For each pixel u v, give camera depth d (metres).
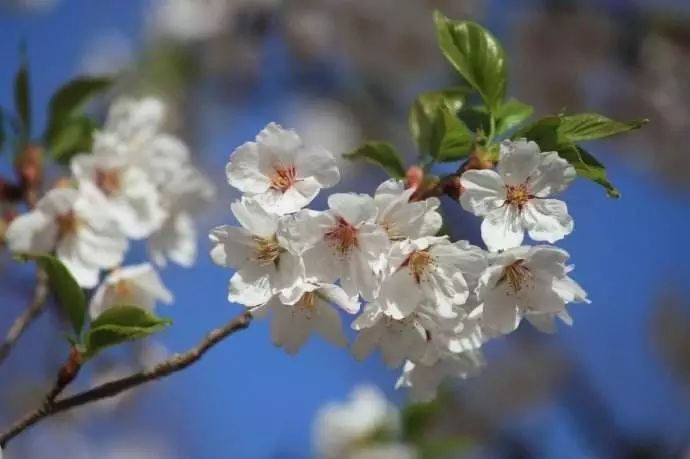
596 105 1.71
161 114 1.06
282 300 0.88
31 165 1.06
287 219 0.88
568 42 1.69
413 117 0.97
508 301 0.90
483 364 0.93
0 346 1.00
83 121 1.07
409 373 0.94
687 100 1.70
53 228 1.00
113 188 1.03
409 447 1.32
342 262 0.89
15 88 1.07
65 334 0.92
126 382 0.91
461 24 0.96
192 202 1.05
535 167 0.89
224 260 0.89
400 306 0.89
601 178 0.91
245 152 0.90
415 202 0.89
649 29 1.68
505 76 0.96
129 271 1.00
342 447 1.33
